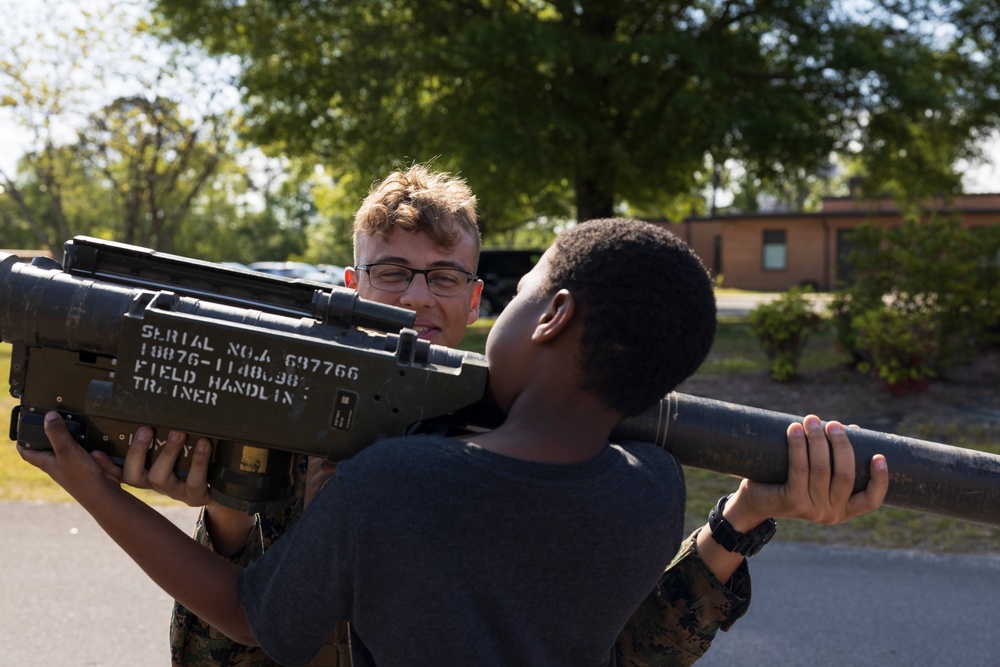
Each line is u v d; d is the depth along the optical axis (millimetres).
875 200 21250
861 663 3699
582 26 17234
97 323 1129
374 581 1060
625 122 17188
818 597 4383
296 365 1109
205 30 16500
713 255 40562
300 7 16750
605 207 18766
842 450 1245
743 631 4023
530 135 15352
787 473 1269
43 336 1150
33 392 1187
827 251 37281
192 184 21641
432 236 1842
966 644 3883
